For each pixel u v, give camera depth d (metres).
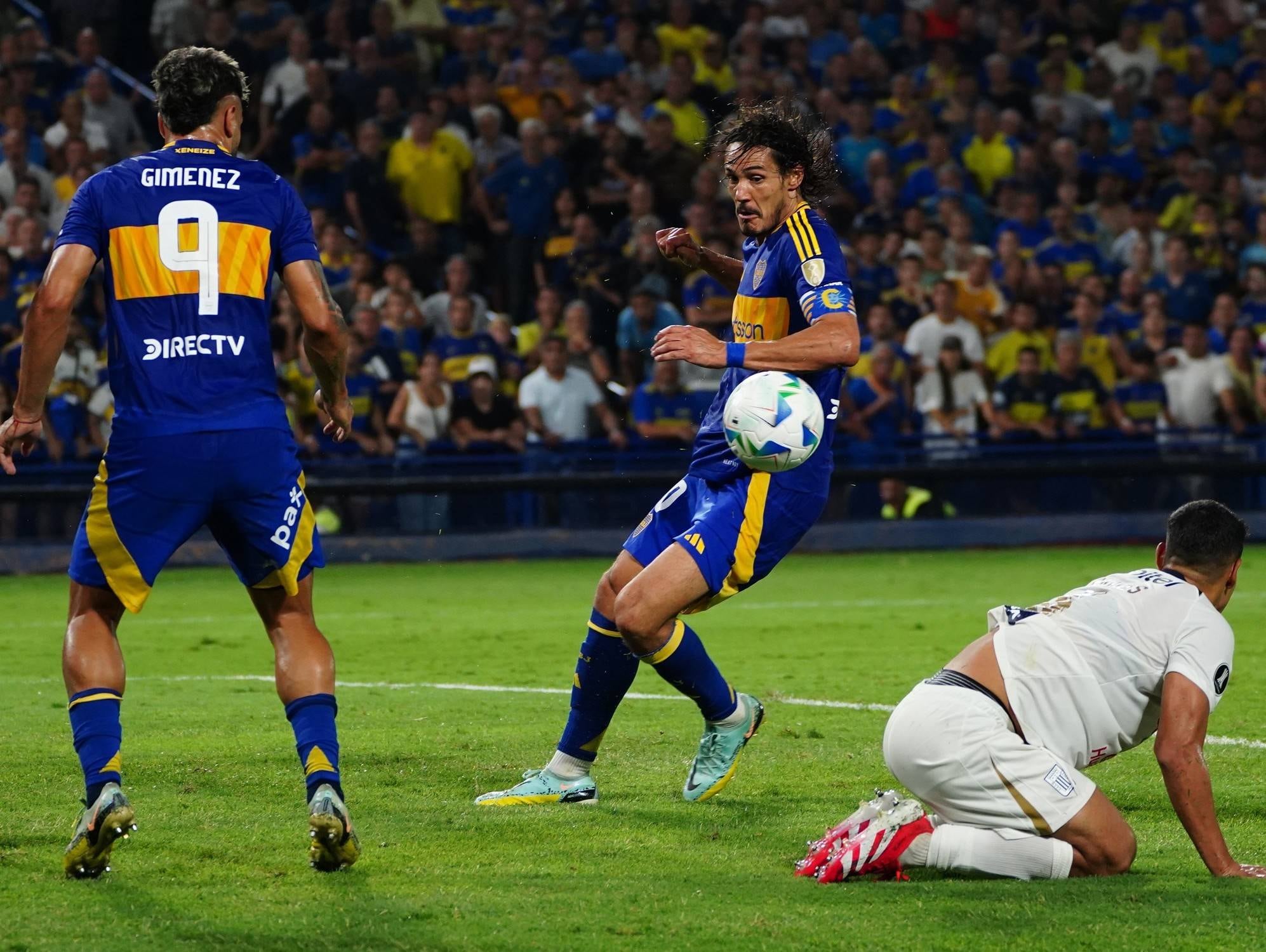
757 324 17.55
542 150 60.62
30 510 51.62
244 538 14.51
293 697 14.38
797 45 68.69
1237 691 26.06
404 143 61.28
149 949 11.59
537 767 19.53
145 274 14.26
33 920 12.38
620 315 57.19
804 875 13.95
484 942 11.77
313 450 53.31
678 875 14.09
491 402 54.75
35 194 56.22
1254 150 68.88
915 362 56.97
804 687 27.11
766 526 16.81
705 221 58.88
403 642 34.31
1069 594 14.58
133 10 70.00
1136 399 57.19
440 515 54.47
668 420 55.03
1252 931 11.94
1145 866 14.40
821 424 16.50
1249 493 57.28
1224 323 59.56
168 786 18.12
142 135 65.38
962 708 13.82
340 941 11.81
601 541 55.31
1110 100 71.38
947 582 46.34
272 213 14.71
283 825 16.05
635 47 68.31
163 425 14.10
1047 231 64.25
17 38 64.12
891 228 60.97
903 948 11.58
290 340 53.94
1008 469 56.09
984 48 72.56
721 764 17.52
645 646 16.62
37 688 26.94
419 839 15.57
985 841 13.66
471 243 62.03
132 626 37.50
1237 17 76.25
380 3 65.69
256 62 65.38
